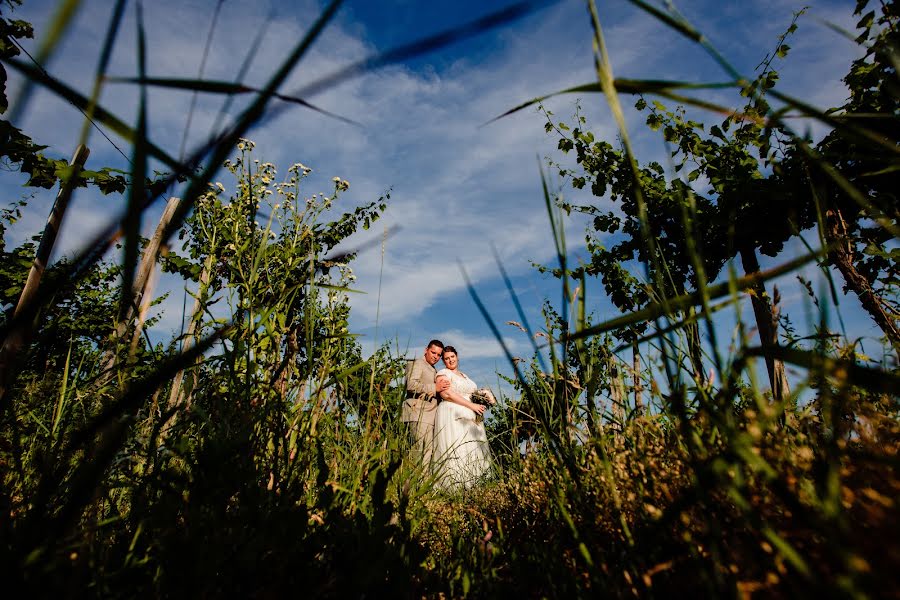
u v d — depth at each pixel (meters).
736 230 3.83
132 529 1.08
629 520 1.02
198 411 1.31
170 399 1.39
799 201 3.39
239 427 1.31
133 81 0.37
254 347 1.60
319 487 1.36
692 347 0.95
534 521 1.58
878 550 0.49
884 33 0.80
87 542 0.83
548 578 1.03
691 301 0.60
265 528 1.01
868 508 0.53
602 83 0.55
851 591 0.42
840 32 0.57
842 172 2.24
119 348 1.31
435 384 5.91
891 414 0.75
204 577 0.82
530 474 1.67
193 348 0.50
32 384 1.41
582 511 1.10
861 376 0.45
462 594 1.25
